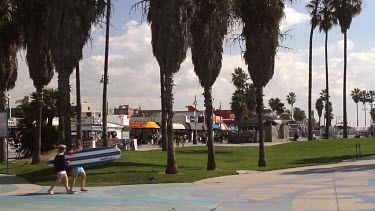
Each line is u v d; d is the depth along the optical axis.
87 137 52.78
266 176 20.14
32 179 21.23
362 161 27.34
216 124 91.69
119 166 23.58
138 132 76.31
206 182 18.20
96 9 22.25
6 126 25.06
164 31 20.36
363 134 105.12
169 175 20.12
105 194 15.03
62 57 21.59
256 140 64.69
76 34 21.44
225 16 22.95
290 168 24.72
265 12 26.11
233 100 96.69
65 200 13.54
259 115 27.66
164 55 20.52
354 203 11.56
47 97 39.66
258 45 26.69
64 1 21.39
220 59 23.25
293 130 101.06
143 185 17.83
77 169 15.82
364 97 167.50
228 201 12.80
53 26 21.64
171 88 21.05
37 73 27.88
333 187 15.04
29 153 33.97
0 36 30.20
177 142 58.31
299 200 12.47
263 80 27.16
